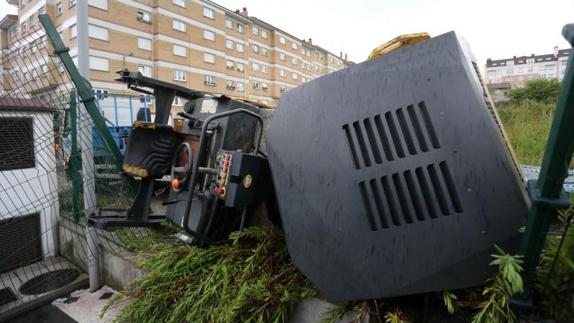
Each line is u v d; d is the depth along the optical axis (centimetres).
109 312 241
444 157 116
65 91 277
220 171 179
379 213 128
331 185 138
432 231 118
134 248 268
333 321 158
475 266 114
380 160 128
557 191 99
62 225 335
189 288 194
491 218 110
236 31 3528
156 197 338
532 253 107
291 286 177
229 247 210
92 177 268
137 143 223
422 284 121
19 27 2664
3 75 285
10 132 302
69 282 288
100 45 2239
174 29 2719
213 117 177
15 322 234
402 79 126
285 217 152
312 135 145
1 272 306
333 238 138
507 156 119
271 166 157
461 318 137
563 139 88
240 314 171
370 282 131
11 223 312
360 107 134
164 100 233
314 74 5153
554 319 121
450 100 116
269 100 4272
